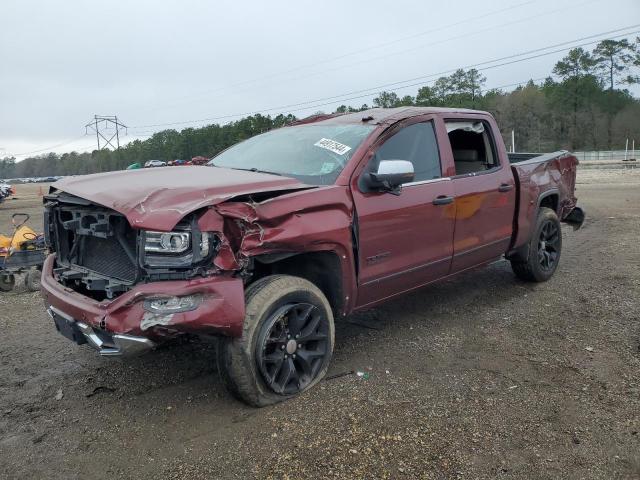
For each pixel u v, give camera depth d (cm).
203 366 412
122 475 278
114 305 297
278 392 341
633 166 4450
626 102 9438
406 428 315
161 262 297
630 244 830
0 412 350
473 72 9688
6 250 703
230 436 310
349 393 359
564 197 655
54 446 308
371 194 391
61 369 417
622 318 494
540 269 609
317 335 363
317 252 368
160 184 330
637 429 311
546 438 304
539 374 386
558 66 9769
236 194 318
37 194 3741
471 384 372
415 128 447
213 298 301
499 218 520
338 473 274
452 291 601
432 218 438
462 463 282
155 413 341
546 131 9581
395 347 442
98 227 322
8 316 569
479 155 541
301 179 391
